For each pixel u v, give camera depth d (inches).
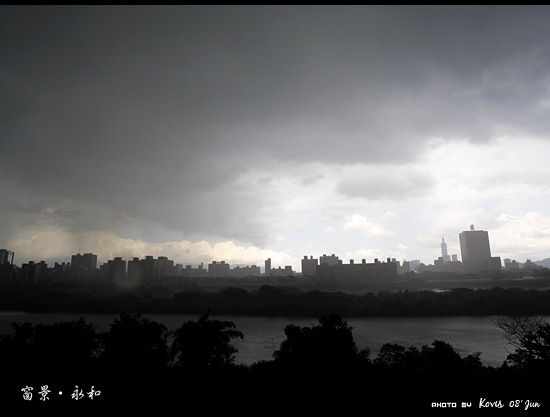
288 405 965.8
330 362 1266.0
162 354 1475.1
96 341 1515.7
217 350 1392.7
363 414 916.6
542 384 1052.5
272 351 2945.4
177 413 889.5
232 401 975.6
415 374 1235.2
